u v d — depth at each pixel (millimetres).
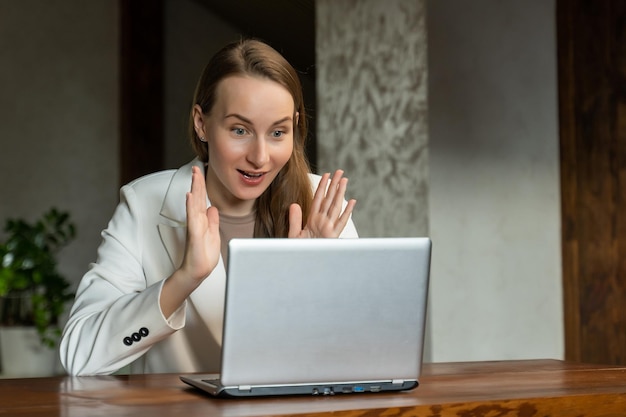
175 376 1715
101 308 1859
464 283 3740
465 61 3777
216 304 1958
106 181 6676
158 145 6781
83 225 6641
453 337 3709
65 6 6664
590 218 4066
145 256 2008
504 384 1622
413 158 3539
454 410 1410
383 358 1499
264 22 4965
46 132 6625
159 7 6781
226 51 1835
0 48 6570
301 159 2082
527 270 3943
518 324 3910
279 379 1453
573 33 4059
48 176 6613
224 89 1805
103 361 1738
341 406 1372
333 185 1880
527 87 3967
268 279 1415
